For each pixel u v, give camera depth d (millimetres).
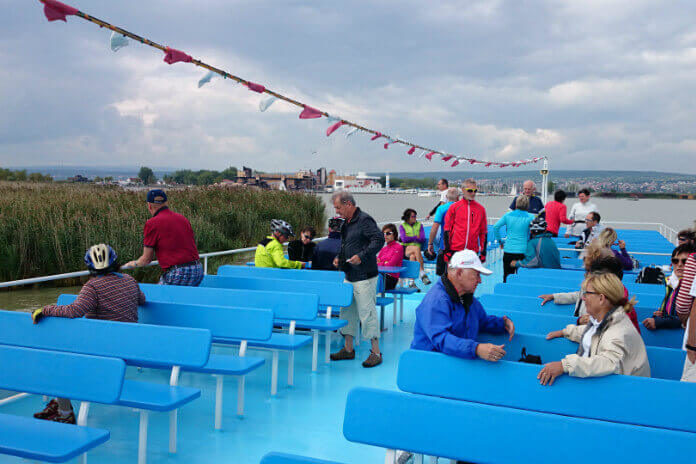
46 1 3104
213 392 4820
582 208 12133
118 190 19312
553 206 9789
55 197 16188
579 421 2369
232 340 4844
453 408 2551
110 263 4027
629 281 6469
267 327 4336
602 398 2635
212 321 4496
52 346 3914
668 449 2232
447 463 3559
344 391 4852
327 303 5672
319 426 4070
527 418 2441
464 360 2893
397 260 7492
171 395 3469
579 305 4000
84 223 12617
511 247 8297
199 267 5652
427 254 9516
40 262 11961
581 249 9445
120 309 4004
